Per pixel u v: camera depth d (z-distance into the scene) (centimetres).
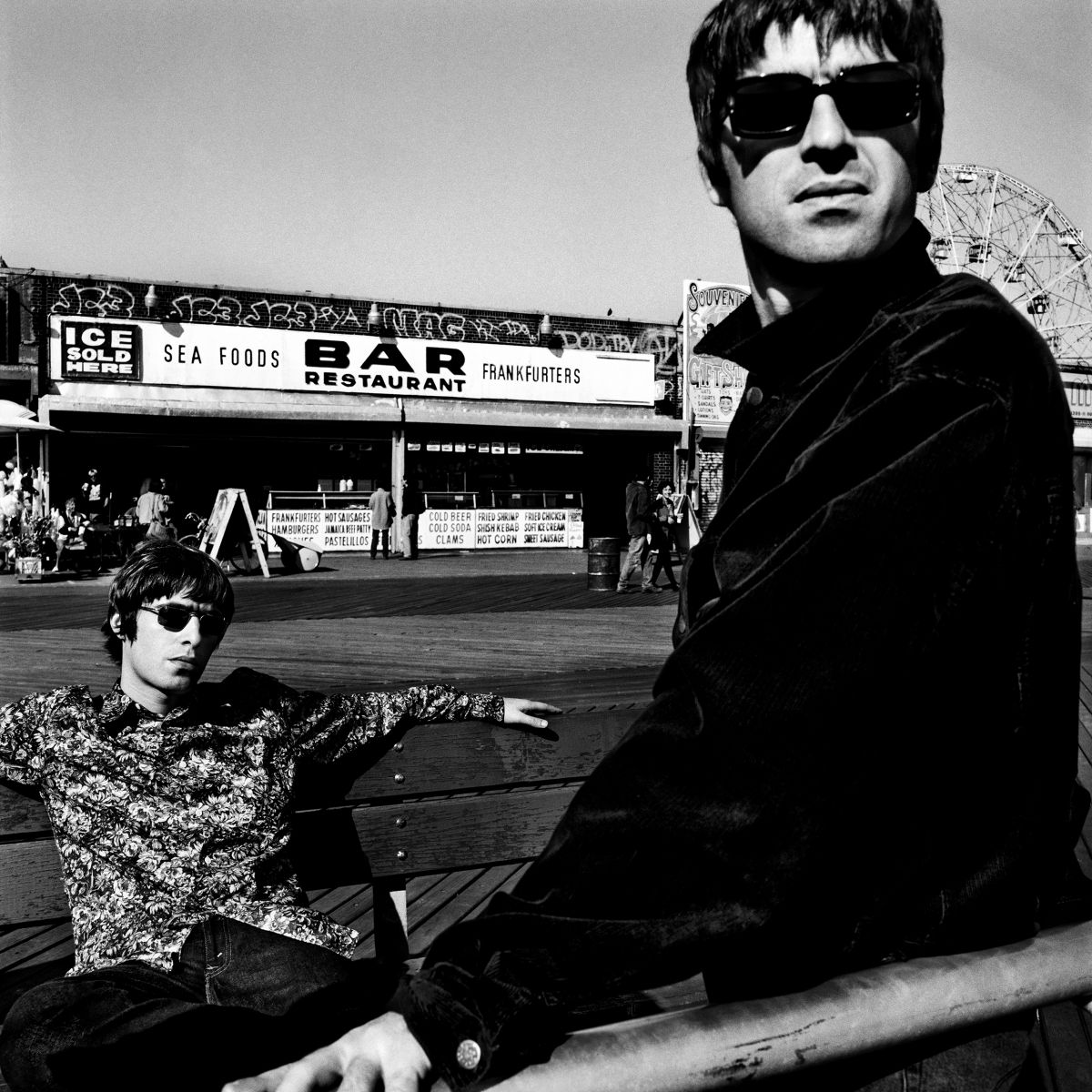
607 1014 213
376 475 2519
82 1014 188
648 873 83
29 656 778
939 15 111
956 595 83
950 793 89
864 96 101
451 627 986
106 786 211
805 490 90
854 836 84
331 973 202
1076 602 94
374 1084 81
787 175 103
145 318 2278
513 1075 79
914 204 106
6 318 2198
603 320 2638
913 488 82
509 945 85
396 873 240
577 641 884
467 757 245
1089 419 3056
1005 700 89
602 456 2705
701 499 2723
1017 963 92
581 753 255
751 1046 82
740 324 120
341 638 899
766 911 82
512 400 2567
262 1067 188
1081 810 104
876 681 80
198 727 218
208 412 2302
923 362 88
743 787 81
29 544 1625
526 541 2600
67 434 2245
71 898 211
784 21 104
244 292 2342
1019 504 86
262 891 214
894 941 92
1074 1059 155
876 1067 94
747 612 83
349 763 237
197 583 217
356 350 2428
